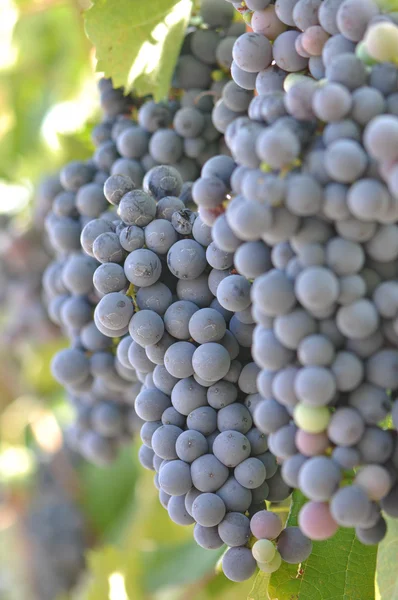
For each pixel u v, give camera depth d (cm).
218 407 62
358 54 58
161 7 72
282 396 57
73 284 70
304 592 67
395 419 57
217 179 59
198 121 71
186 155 72
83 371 72
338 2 59
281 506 69
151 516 97
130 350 64
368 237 56
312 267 56
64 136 93
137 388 73
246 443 61
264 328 57
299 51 61
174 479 61
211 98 72
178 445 62
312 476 56
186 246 62
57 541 116
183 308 62
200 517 61
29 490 123
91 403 80
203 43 72
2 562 121
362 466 57
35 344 113
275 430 58
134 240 62
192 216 63
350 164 55
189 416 62
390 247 56
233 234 58
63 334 105
